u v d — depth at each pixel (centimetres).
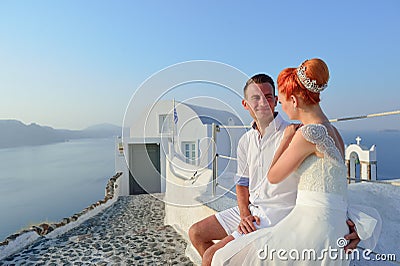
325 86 148
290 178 173
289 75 156
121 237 565
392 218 210
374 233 148
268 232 150
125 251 480
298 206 147
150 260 432
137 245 506
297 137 146
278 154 164
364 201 229
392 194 237
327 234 136
